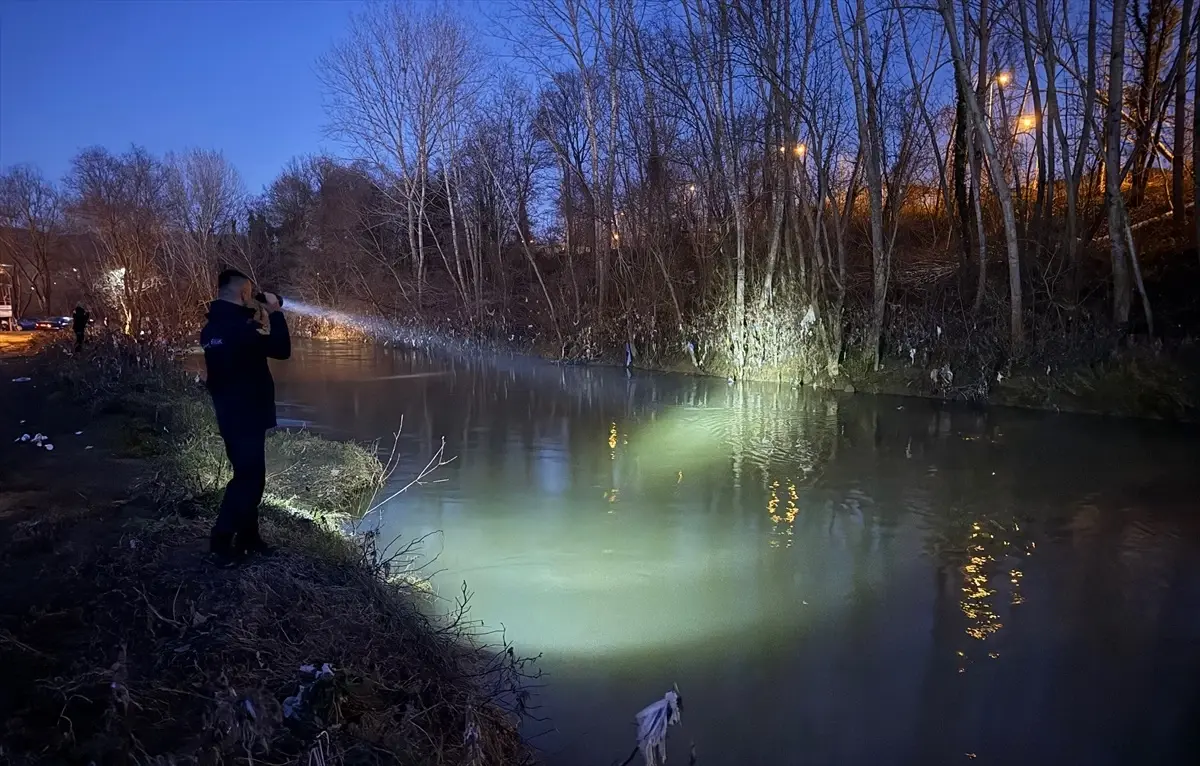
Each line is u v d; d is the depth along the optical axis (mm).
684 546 7289
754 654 5199
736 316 20703
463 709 3889
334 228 41219
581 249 30547
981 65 17219
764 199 21031
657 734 3596
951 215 19891
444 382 20125
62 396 11938
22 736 2990
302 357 27734
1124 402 13125
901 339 17391
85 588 4516
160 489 6711
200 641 3850
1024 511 8211
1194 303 14109
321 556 5516
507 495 9094
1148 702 4602
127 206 31297
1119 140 14039
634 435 12750
